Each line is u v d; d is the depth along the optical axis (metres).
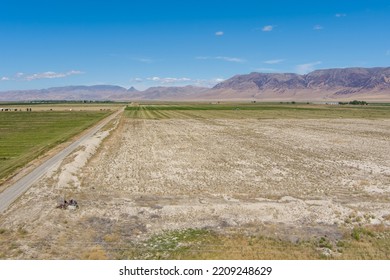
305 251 20.59
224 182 36.12
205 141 64.94
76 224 24.81
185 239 22.36
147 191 32.97
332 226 24.45
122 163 45.50
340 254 20.25
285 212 26.75
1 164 43.19
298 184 35.41
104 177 38.19
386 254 20.25
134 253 20.47
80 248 20.98
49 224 24.33
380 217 26.23
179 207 27.78
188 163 45.44
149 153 52.72
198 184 35.38
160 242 21.95
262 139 67.31
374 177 38.25
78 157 45.75
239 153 52.47
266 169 41.94
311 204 28.92
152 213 26.86
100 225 24.69
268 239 22.23
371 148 56.72
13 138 67.19
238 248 20.91
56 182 35.03
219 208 27.38
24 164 43.16
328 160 47.09
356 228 23.86
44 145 58.09
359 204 29.17
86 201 29.80
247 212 26.67
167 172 40.53
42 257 19.73
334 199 30.61
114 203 29.31
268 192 32.62
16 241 21.81
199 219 25.59
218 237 22.56
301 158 48.53
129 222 25.25
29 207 27.91
